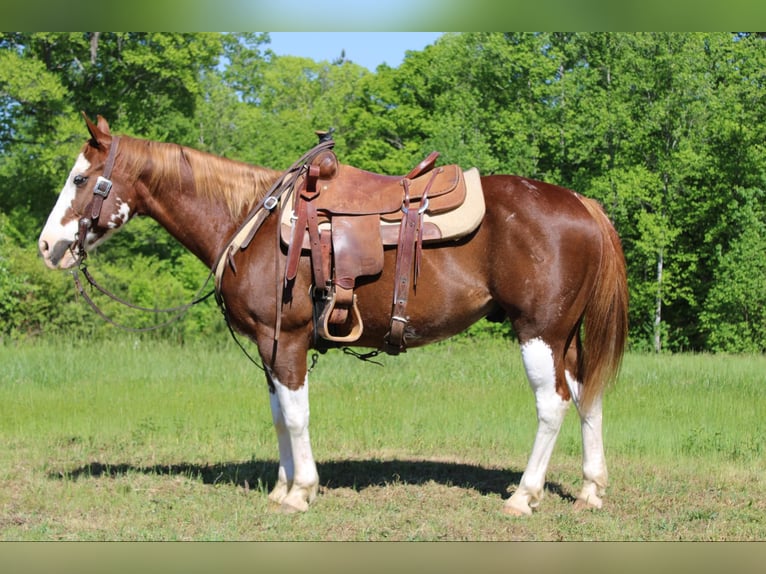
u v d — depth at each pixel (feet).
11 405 29.58
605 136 70.85
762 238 64.95
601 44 72.23
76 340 53.36
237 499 17.93
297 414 16.87
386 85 85.81
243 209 17.37
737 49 68.95
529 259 16.34
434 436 24.77
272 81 114.52
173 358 43.88
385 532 15.84
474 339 62.95
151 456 22.52
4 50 62.85
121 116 68.64
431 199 16.48
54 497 18.03
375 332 16.94
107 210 17.29
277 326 16.47
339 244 16.21
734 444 23.29
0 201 70.38
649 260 68.74
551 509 17.48
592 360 17.01
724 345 65.51
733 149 68.69
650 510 17.61
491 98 75.97
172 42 67.62
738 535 15.89
